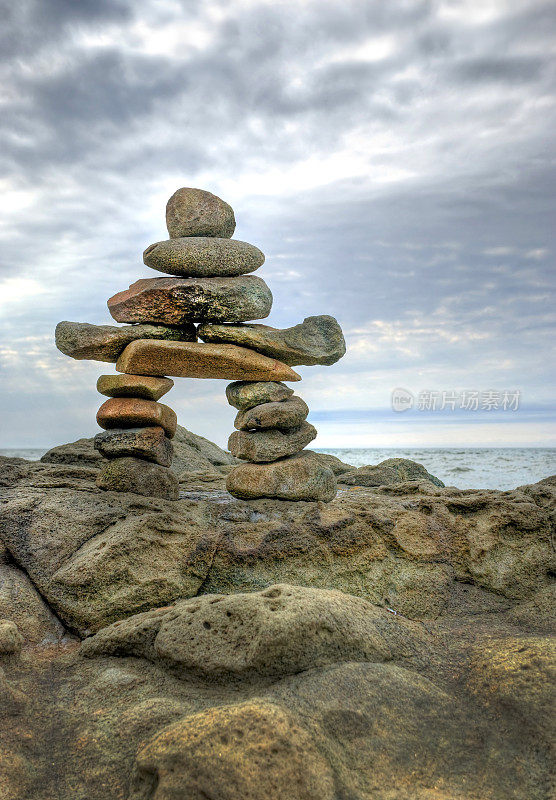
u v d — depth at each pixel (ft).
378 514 4.65
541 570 4.42
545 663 3.02
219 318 4.90
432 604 4.23
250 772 2.35
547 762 2.60
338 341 5.08
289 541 4.29
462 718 2.89
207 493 5.51
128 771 2.61
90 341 4.88
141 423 4.95
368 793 2.45
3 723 2.86
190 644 3.24
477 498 4.82
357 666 3.11
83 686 3.22
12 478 4.92
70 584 3.83
